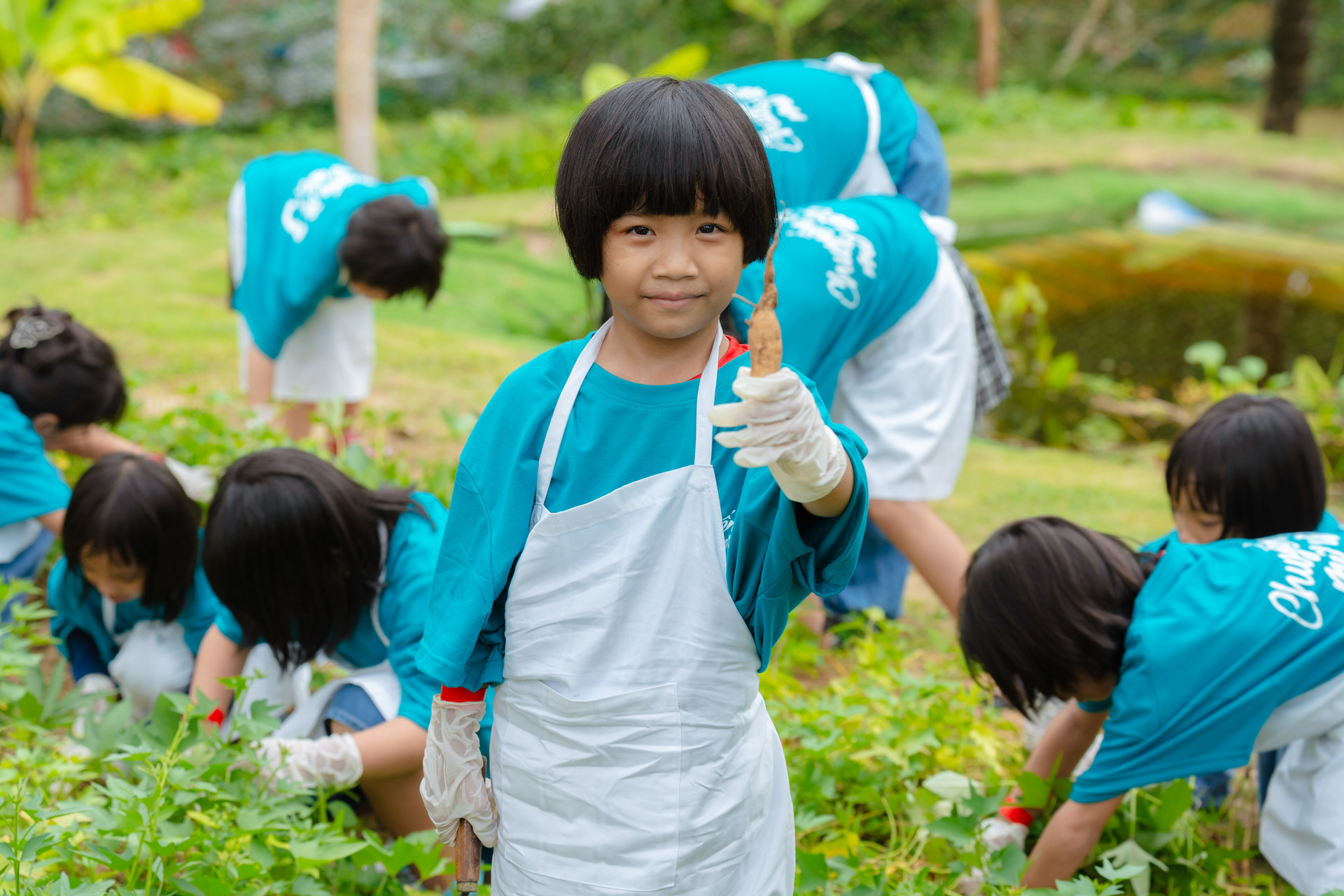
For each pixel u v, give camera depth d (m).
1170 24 21.64
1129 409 7.30
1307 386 6.69
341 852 2.19
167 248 9.24
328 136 14.84
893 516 3.35
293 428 4.75
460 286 8.52
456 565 1.68
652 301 1.49
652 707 1.62
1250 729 2.33
